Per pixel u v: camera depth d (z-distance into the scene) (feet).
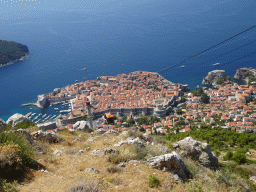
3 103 643.04
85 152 64.85
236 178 55.11
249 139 150.61
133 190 41.50
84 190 38.50
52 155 61.72
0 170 42.70
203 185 46.73
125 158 56.54
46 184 42.14
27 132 68.90
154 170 49.90
